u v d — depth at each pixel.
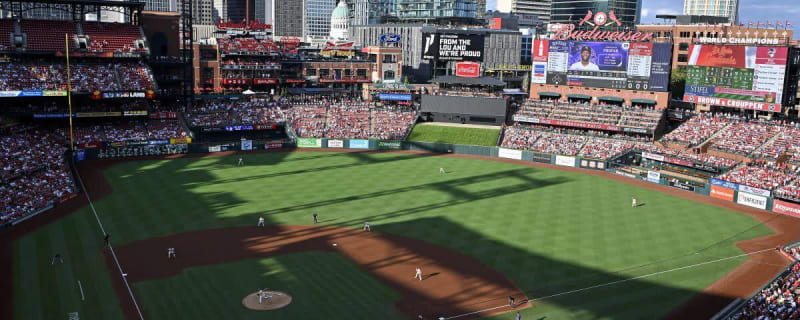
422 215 76.19
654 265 60.19
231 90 158.25
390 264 59.38
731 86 110.56
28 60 113.69
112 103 119.38
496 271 57.97
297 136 125.19
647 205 83.31
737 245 66.81
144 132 115.81
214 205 79.12
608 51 124.25
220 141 123.44
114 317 47.16
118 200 80.62
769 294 50.38
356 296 51.88
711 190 88.62
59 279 54.09
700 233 70.94
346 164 108.25
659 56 119.06
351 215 75.69
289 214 75.62
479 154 119.69
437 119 137.25
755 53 106.50
